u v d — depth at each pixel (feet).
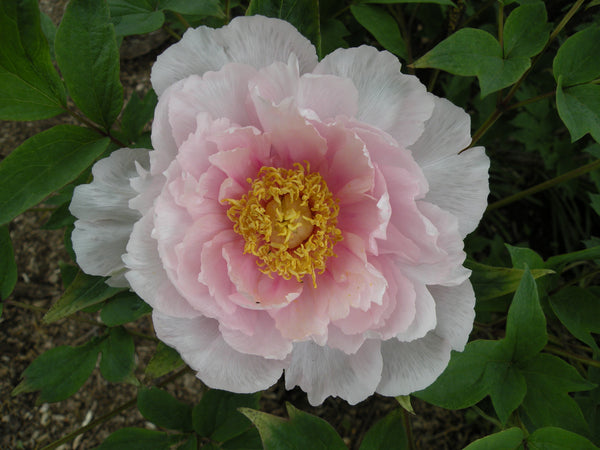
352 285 0.76
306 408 1.62
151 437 1.01
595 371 1.11
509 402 0.85
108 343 1.07
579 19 1.15
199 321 0.77
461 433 1.59
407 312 0.74
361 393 0.79
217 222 0.76
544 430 0.80
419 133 0.73
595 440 1.08
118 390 1.65
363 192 0.72
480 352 0.84
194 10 0.91
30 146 0.78
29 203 0.77
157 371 0.86
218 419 1.02
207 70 0.73
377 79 0.72
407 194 0.70
